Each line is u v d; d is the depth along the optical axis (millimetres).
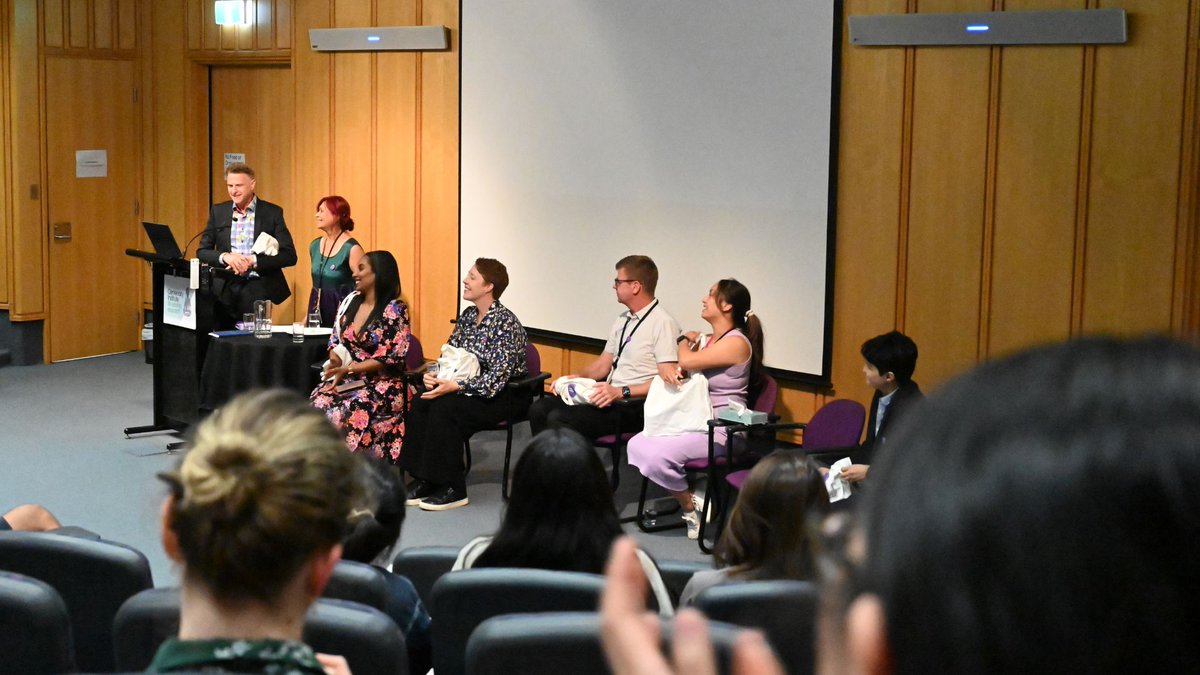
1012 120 5395
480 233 7578
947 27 5465
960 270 5598
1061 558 215
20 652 2078
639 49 6594
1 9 8703
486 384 5805
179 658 934
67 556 2568
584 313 7043
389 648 2008
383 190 8164
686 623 275
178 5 9250
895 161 5738
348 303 5973
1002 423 228
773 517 2807
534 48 7105
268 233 7059
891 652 222
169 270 6875
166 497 1064
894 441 244
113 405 7809
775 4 6008
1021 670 213
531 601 2352
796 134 6000
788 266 6098
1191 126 4949
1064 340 248
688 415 5375
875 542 229
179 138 9391
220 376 6277
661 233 6605
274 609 1000
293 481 994
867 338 5902
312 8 8445
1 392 8094
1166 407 221
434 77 7789
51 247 9047
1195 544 212
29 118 8828
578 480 2791
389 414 5918
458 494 5863
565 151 7027
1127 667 211
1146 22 5027
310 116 8539
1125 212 5145
